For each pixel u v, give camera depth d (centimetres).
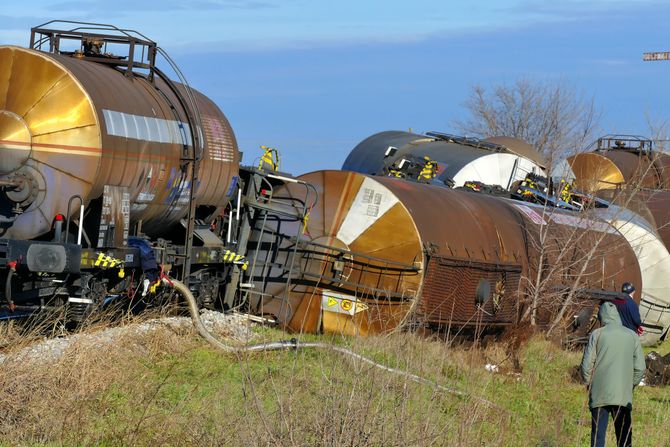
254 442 1883
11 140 3094
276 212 3872
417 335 3428
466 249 3803
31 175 3106
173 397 2420
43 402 2159
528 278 4122
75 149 3100
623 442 2403
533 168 6519
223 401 2314
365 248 3700
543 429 2406
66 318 3044
